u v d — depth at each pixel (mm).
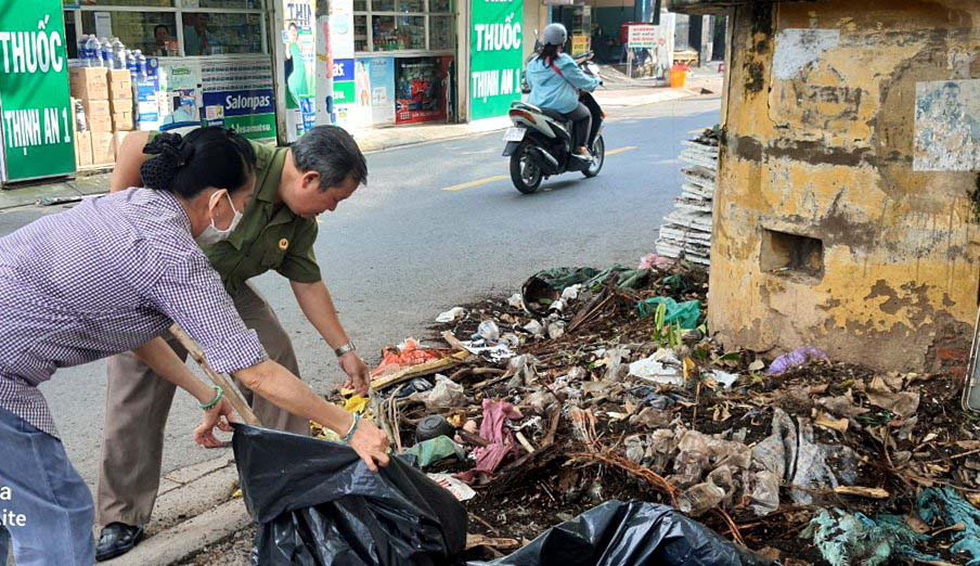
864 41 3695
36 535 2428
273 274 7098
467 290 6703
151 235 2324
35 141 10188
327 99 14258
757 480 3297
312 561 2580
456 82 16734
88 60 10984
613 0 27875
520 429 3881
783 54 3928
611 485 3439
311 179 2949
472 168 12016
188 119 12727
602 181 10953
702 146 6195
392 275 7105
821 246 4020
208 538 3379
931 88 3590
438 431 3891
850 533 3031
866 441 3516
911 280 3787
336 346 3432
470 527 3299
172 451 4223
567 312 5680
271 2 13523
